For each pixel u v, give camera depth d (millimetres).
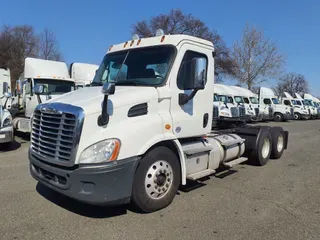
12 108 15227
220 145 6762
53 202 5254
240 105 25781
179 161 5230
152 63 5312
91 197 4184
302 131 19578
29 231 4230
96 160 4199
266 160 8633
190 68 5383
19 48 56844
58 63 15070
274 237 4219
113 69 5676
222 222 4652
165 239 4098
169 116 5059
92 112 4258
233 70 44688
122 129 4422
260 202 5535
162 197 4949
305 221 4750
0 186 6078
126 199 4414
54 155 4422
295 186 6586
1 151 10031
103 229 4332
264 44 44469
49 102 4805
